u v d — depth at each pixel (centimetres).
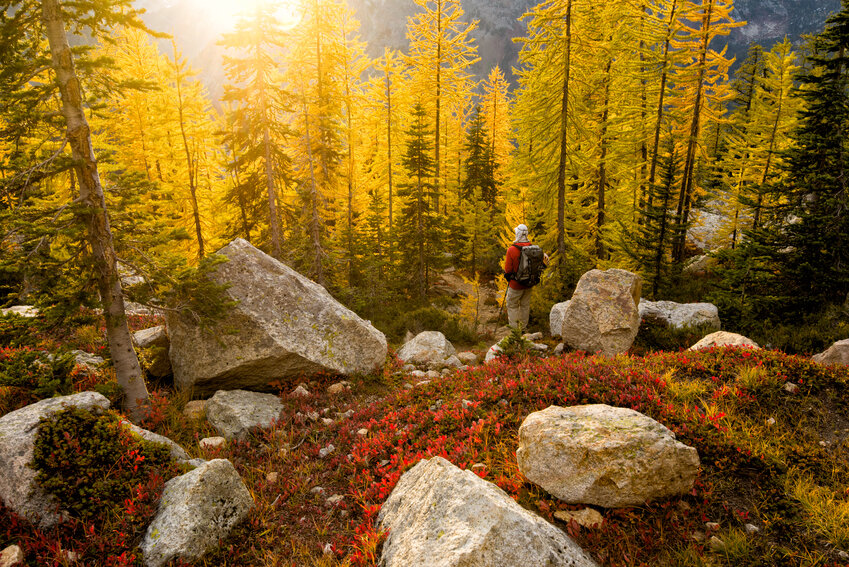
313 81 2408
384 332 1523
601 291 990
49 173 590
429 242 2439
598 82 2019
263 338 808
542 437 415
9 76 566
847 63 1201
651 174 2097
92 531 404
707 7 1859
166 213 2108
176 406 745
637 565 344
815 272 1136
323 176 2225
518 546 315
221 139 1805
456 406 650
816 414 509
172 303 752
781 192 1278
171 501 428
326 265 2108
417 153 2322
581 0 1587
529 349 917
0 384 579
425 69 3209
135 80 662
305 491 527
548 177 1794
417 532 354
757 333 1114
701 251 3100
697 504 393
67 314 589
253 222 2003
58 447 453
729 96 1989
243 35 1577
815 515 363
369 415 731
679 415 508
